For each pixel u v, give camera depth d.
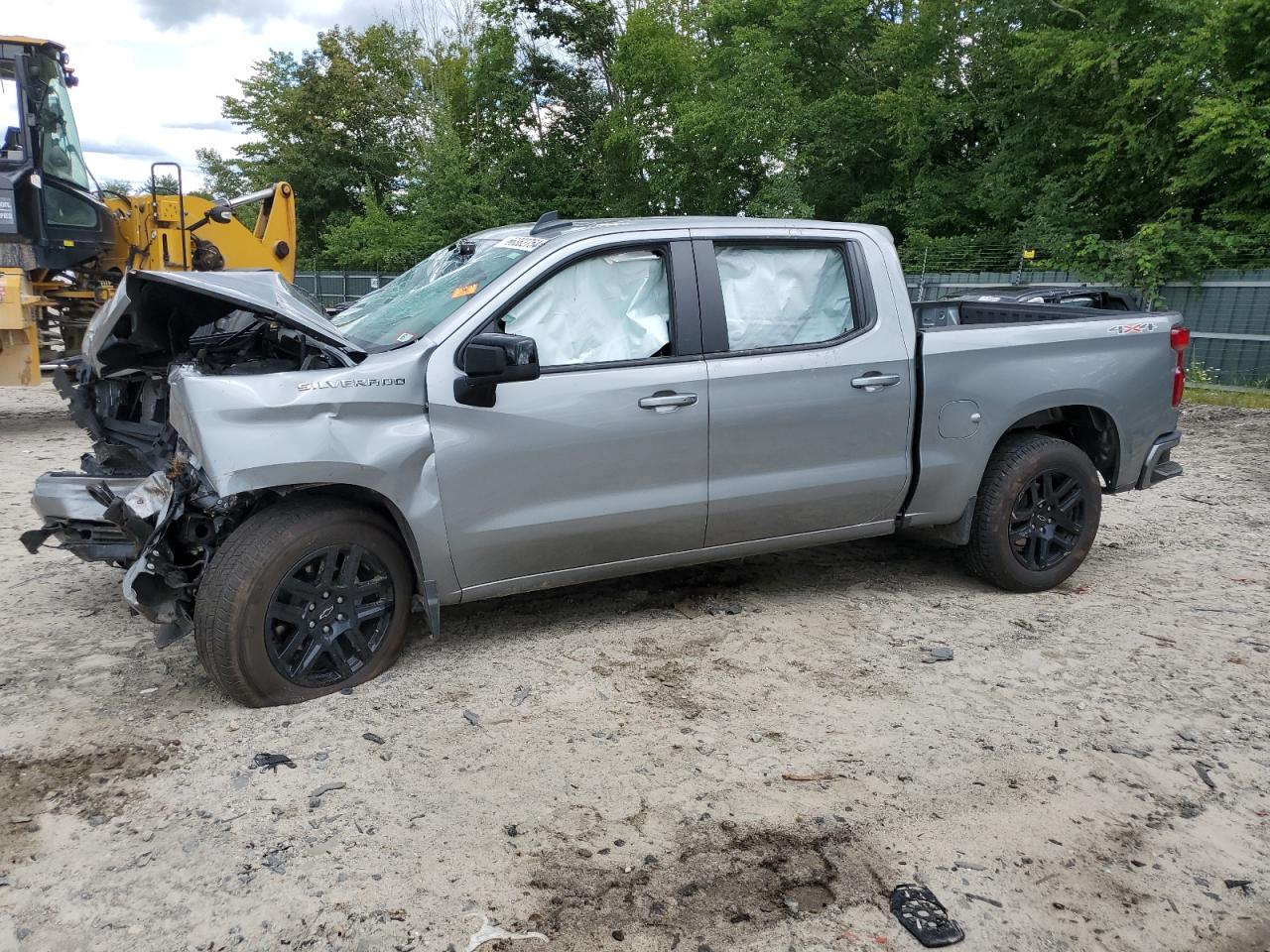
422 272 4.96
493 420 3.93
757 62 22.33
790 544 4.73
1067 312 5.84
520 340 3.69
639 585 5.24
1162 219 16.50
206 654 3.62
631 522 4.26
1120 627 4.71
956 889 2.77
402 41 34.41
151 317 4.38
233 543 3.62
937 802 3.19
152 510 3.64
